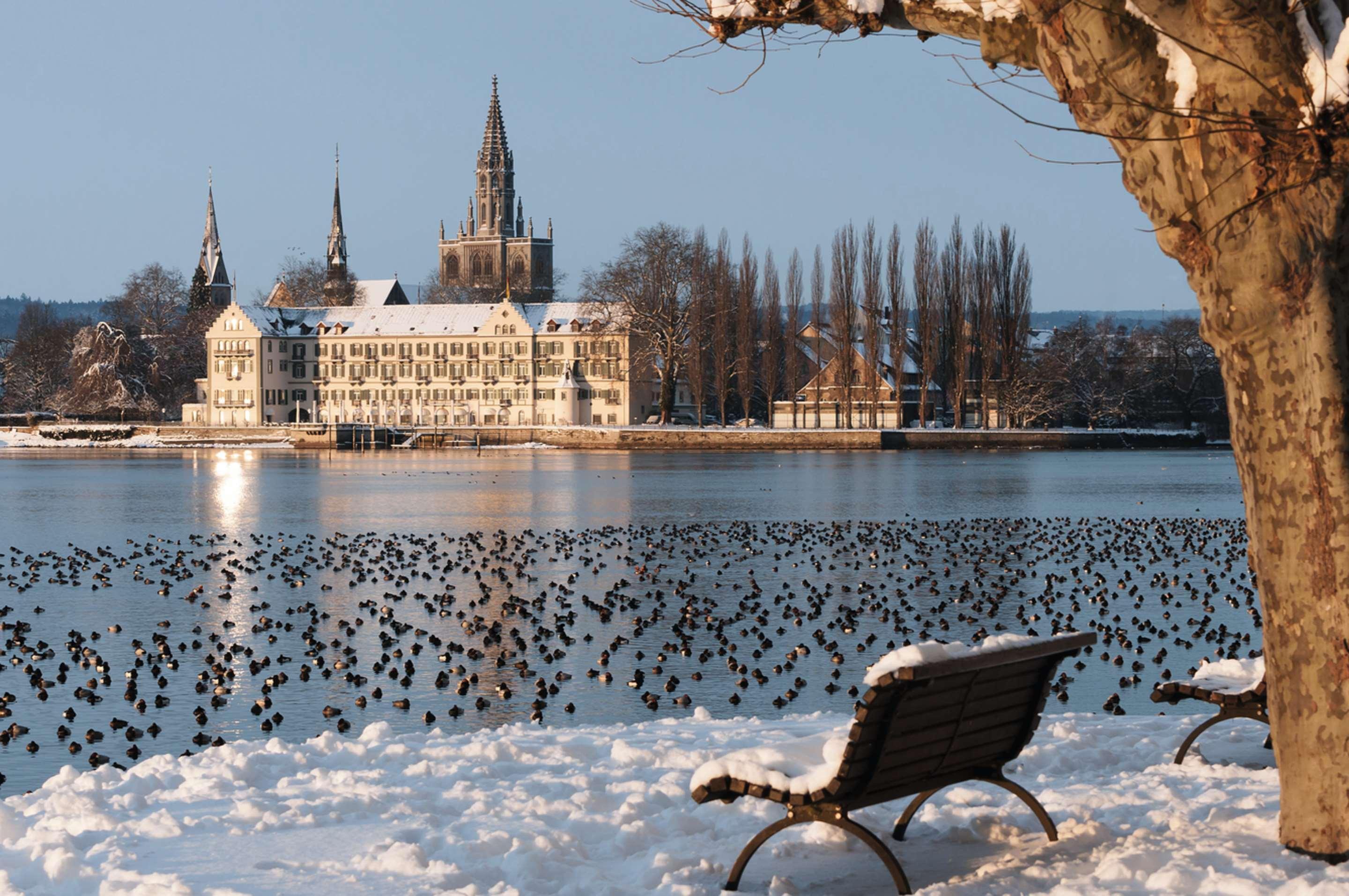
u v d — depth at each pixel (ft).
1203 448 643.45
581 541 224.74
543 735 63.72
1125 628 130.21
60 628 143.54
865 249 622.54
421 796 49.34
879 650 121.80
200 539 239.91
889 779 37.14
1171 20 34.73
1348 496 35.86
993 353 617.62
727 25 41.24
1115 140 36.96
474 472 465.88
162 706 104.17
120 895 36.47
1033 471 442.50
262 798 49.24
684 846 41.65
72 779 54.70
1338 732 36.58
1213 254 36.09
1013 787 41.22
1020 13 37.70
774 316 630.33
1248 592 153.58
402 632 136.26
